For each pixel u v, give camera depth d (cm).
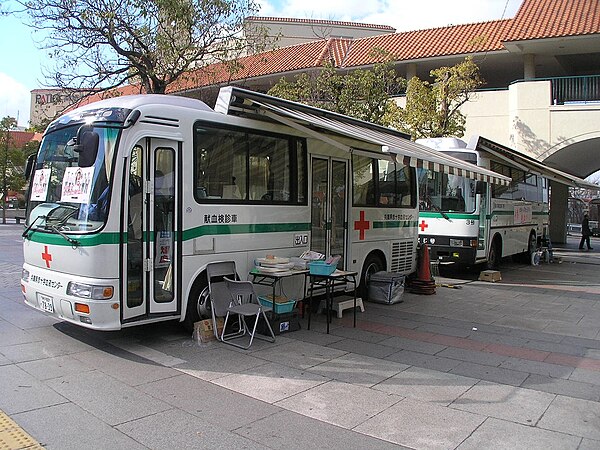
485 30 2233
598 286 1336
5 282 1085
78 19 1355
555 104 1906
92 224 607
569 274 1581
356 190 966
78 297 605
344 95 1666
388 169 1063
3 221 3381
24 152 3403
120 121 620
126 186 618
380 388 550
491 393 544
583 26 1875
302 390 537
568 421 477
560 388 565
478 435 444
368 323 841
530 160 1444
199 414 471
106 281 602
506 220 1559
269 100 765
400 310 952
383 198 1045
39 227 671
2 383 528
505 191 1548
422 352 688
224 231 718
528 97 1912
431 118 1728
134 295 632
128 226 624
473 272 1538
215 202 706
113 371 575
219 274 715
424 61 2158
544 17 2023
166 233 662
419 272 1140
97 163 621
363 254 984
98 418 456
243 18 1512
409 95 1784
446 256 1340
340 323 832
